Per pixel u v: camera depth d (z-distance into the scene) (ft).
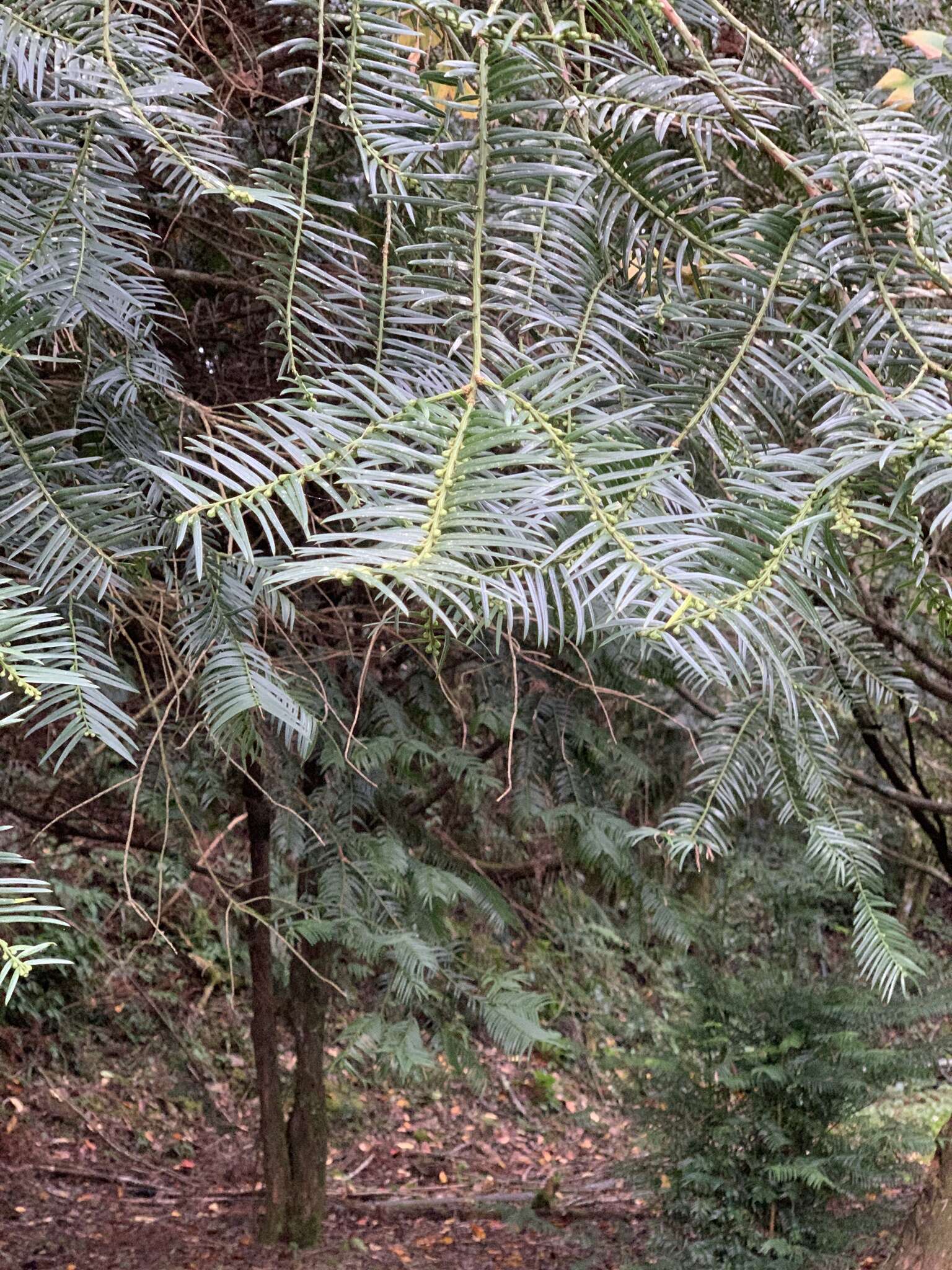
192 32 4.42
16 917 0.99
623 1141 19.04
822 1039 12.12
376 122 1.79
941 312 1.77
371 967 7.05
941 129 3.66
